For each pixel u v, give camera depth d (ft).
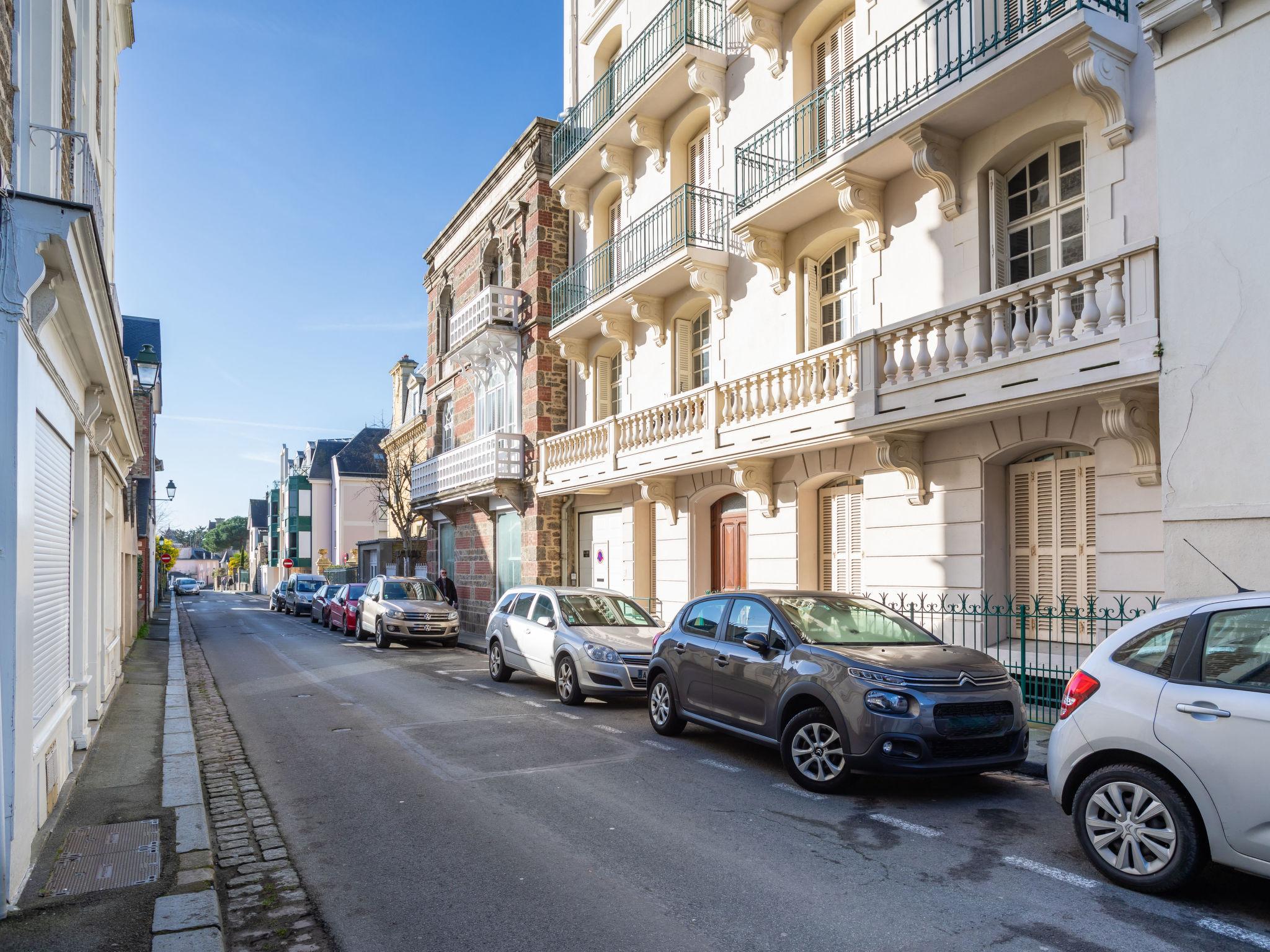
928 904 15.53
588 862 17.98
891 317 39.37
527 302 74.38
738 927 14.69
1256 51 24.39
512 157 77.25
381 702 39.45
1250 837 14.29
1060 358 28.78
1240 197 24.44
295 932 14.80
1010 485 35.27
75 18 27.61
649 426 53.93
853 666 22.94
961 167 36.17
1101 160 31.01
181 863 17.40
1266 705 14.38
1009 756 22.31
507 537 77.87
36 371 17.42
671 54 52.49
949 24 35.40
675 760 27.30
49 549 20.51
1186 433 25.18
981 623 34.53
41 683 19.48
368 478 187.62
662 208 56.90
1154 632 16.70
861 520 41.60
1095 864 16.69
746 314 49.26
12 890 15.07
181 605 161.79
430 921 15.16
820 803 22.26
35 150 21.01
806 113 45.44
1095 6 30.66
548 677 40.68
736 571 52.34
